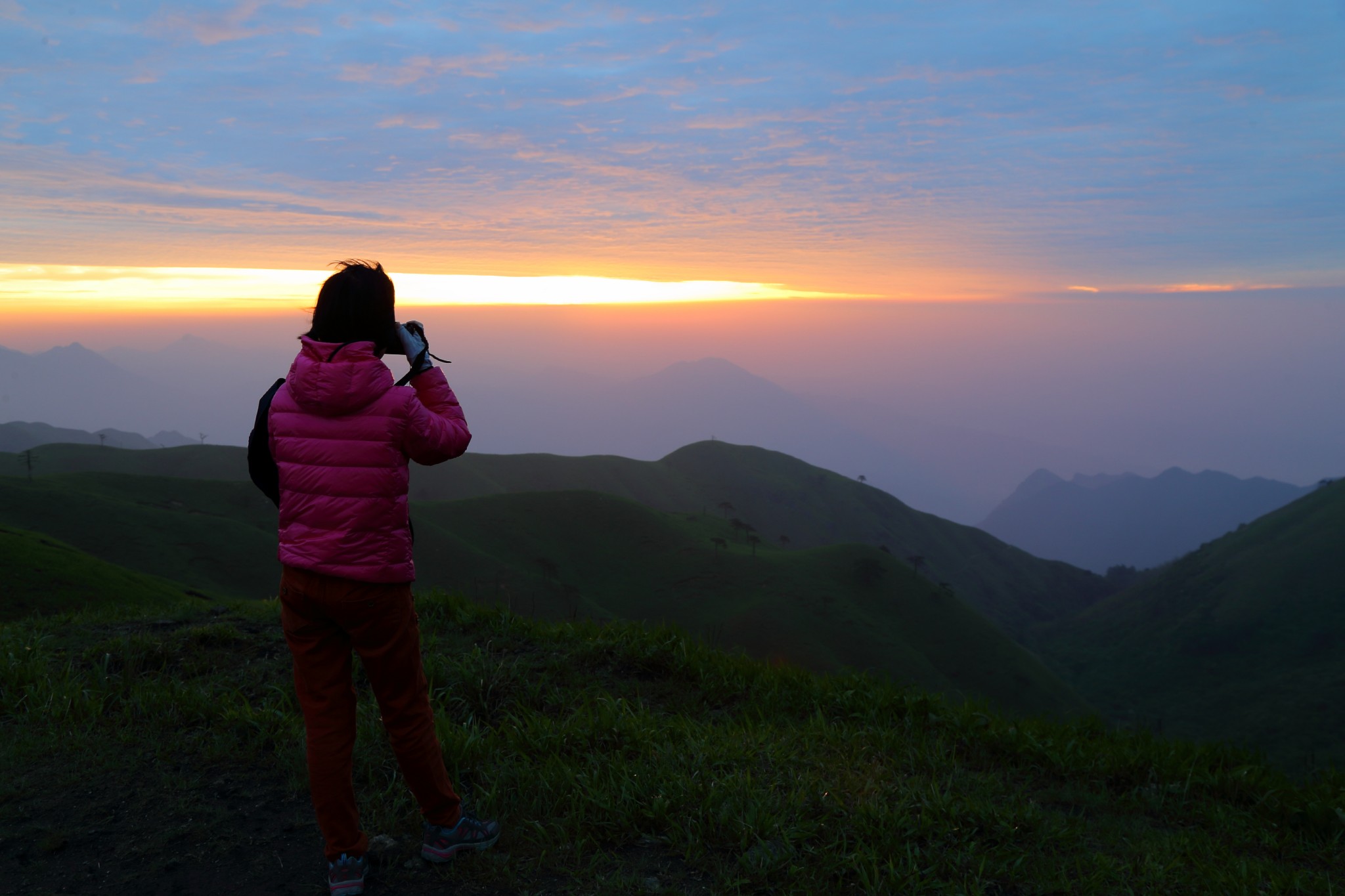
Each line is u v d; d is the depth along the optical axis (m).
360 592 2.67
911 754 4.60
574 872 3.03
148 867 2.99
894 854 3.21
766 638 118.81
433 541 126.00
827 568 143.88
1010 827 3.56
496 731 4.36
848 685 5.86
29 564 51.53
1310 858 3.93
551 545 140.88
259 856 3.10
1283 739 129.88
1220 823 4.25
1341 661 151.88
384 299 2.83
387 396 2.68
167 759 3.89
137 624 6.18
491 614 6.66
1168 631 188.38
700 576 136.38
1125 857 3.58
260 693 4.80
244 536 116.19
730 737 4.44
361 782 3.74
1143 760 4.99
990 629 135.88
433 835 3.06
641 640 6.13
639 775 3.70
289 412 2.72
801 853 3.19
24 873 2.92
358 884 2.80
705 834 3.27
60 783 3.62
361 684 4.98
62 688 4.56
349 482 2.64
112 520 109.69
